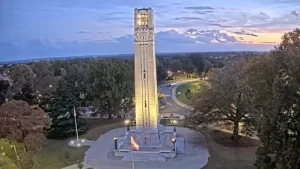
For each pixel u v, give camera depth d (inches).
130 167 1872.5
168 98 4229.8
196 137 2388.0
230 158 1967.3
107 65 2859.3
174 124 2780.5
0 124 1812.3
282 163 1294.3
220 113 2253.9
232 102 2162.9
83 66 4362.7
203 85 2461.9
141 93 2135.8
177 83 6112.2
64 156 2044.8
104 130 2667.3
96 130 2667.3
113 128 2719.0
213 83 2224.4
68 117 2492.6
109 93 2810.0
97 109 2906.0
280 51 1443.2
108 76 2800.2
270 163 1364.4
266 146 1391.5
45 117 1935.3
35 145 1830.7
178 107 3607.3
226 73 2186.3
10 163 1754.4
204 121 2269.9
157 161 1947.6
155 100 2126.0
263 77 1470.2
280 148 1342.3
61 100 2488.9
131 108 3105.3
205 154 2041.1
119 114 3063.5
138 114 2151.8
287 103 1343.5
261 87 1476.4
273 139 1348.4
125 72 2896.2
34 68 4355.3
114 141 2220.7
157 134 2110.0
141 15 2070.6
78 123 2566.4
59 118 2474.2
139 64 2116.1
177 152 2076.8
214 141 2289.6
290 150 1291.8
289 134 1336.1
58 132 2460.6
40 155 2080.5
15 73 3636.8
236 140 2272.4
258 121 1451.8
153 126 2138.3
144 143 2101.4
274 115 1322.6
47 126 1961.1
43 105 2650.1
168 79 6830.7
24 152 1807.3
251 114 1964.8
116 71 2851.9
